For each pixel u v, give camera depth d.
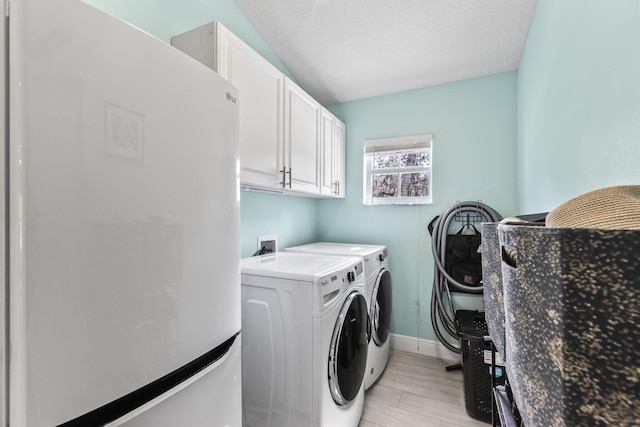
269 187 1.62
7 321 0.44
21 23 0.43
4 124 0.43
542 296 0.31
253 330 1.31
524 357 0.36
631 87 0.60
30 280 0.44
